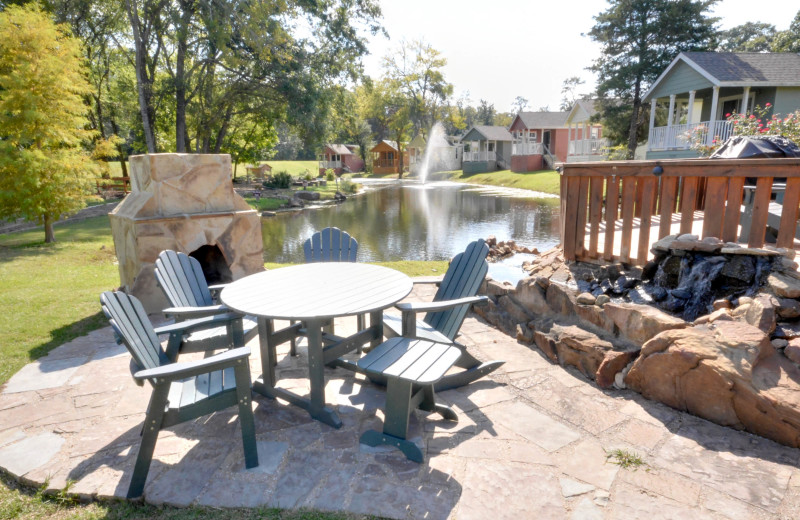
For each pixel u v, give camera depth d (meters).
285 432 2.65
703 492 2.07
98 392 3.14
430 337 3.07
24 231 12.63
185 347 2.89
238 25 18.08
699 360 2.64
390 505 2.04
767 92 16.33
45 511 2.07
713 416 2.64
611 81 22.69
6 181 9.61
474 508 2.01
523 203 21.48
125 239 5.14
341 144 65.19
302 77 20.17
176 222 4.97
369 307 2.64
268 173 39.19
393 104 50.44
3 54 9.90
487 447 2.47
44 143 10.30
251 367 3.56
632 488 2.11
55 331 4.36
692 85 16.98
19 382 3.28
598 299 3.60
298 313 2.54
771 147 5.56
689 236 3.53
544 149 38.97
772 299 2.79
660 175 3.67
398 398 2.39
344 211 20.94
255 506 2.05
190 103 22.48
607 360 3.10
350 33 21.44
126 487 2.18
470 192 29.22
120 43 23.77
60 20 18.61
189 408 2.18
